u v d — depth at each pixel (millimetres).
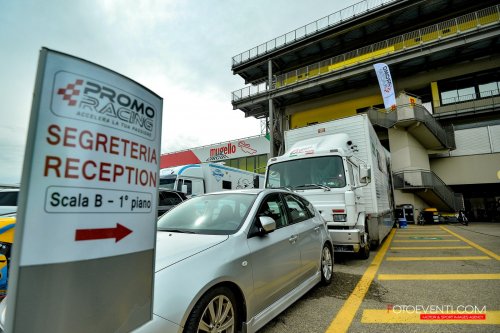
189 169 12188
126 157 1625
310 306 3748
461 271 5473
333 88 26578
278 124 28312
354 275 5316
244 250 2721
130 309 1577
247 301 2574
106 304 1465
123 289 1548
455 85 22672
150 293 1698
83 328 1364
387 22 24672
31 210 1254
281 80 26875
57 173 1331
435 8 23047
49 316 1267
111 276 1496
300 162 6664
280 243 3287
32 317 1224
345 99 26719
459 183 22062
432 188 18766
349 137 7820
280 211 3793
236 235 2818
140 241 1664
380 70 20859
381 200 9086
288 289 3363
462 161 22203
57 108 1360
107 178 1514
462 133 22547
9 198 6266
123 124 1624
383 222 9250
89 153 1447
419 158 20609
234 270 2486
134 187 1657
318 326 3158
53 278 1290
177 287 2039
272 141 23969
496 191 22188
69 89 1409
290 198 4293
